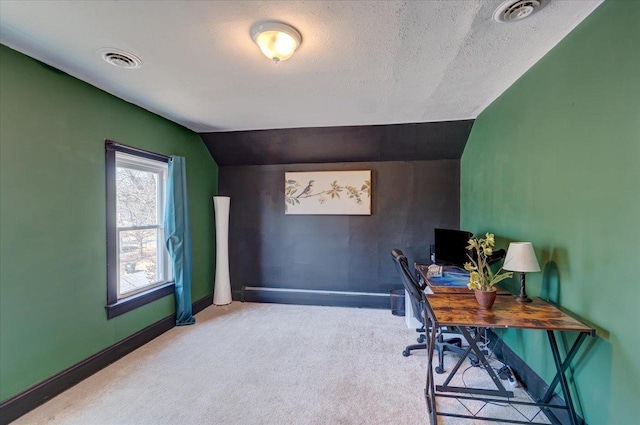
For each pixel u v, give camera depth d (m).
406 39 1.78
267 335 3.15
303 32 1.70
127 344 2.76
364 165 4.10
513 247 1.98
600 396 1.54
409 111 3.13
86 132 2.41
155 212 3.28
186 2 1.45
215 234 4.32
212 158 4.28
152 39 1.78
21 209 1.97
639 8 1.30
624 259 1.39
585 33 1.61
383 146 3.85
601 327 1.53
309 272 4.24
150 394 2.16
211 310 3.94
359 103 2.89
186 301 3.45
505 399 2.08
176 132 3.50
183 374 2.42
